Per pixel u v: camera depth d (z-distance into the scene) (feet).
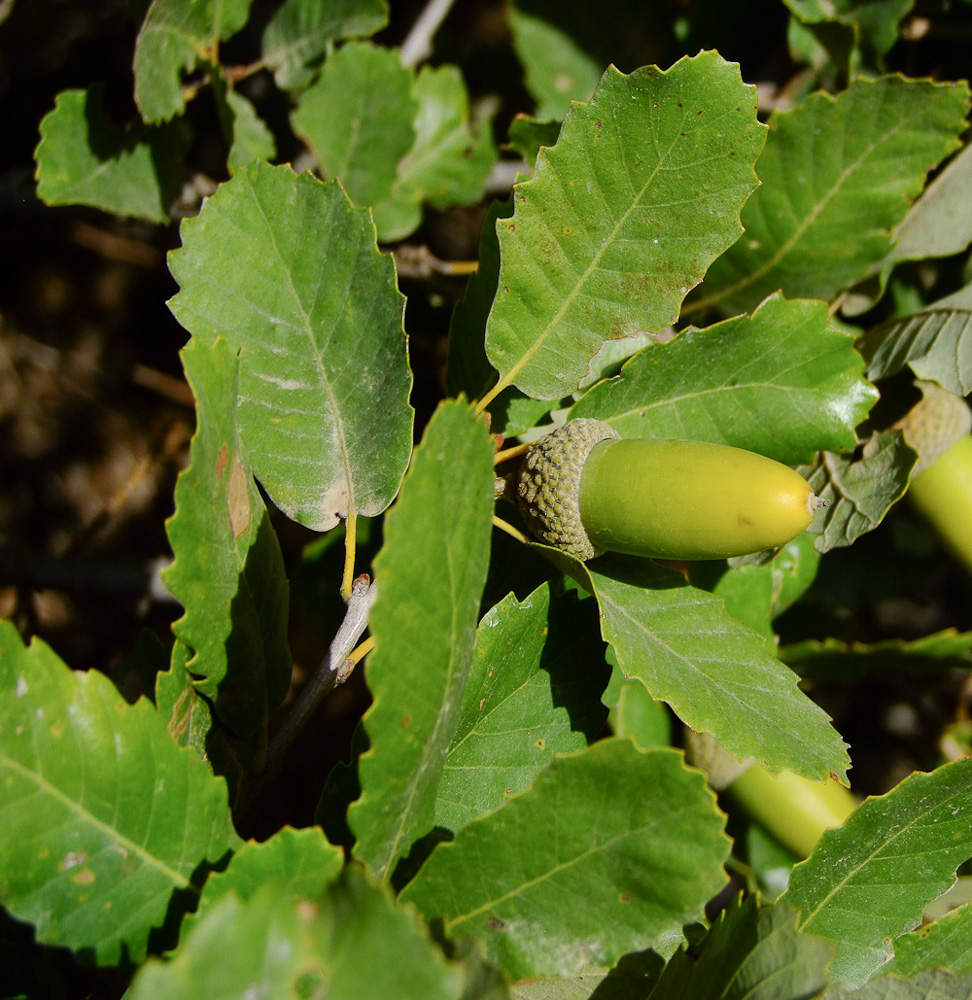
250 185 0.88
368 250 0.88
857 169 0.99
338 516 0.88
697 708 0.85
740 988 0.80
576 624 0.88
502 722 0.87
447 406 0.78
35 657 0.77
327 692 0.88
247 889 0.78
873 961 0.87
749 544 0.84
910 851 0.88
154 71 1.00
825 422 0.90
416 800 0.79
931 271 1.06
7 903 0.76
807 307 0.90
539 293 0.88
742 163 0.86
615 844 0.78
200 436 0.81
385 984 0.72
